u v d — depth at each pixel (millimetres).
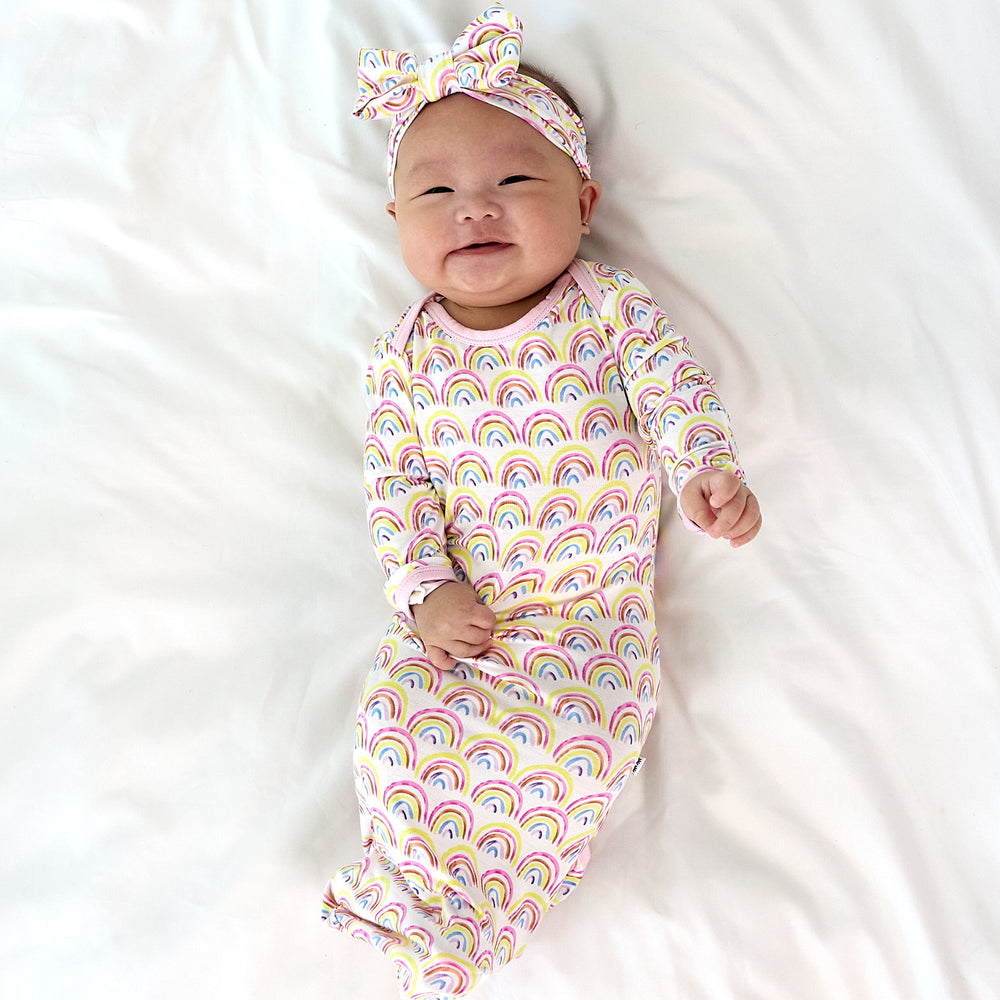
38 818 1368
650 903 1273
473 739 1201
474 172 1262
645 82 1395
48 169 1530
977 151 1325
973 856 1239
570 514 1285
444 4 1458
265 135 1509
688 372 1250
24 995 1290
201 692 1418
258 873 1320
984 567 1279
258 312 1514
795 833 1277
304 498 1480
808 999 1222
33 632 1439
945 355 1318
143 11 1529
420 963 1128
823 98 1360
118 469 1491
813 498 1350
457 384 1312
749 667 1337
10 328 1528
